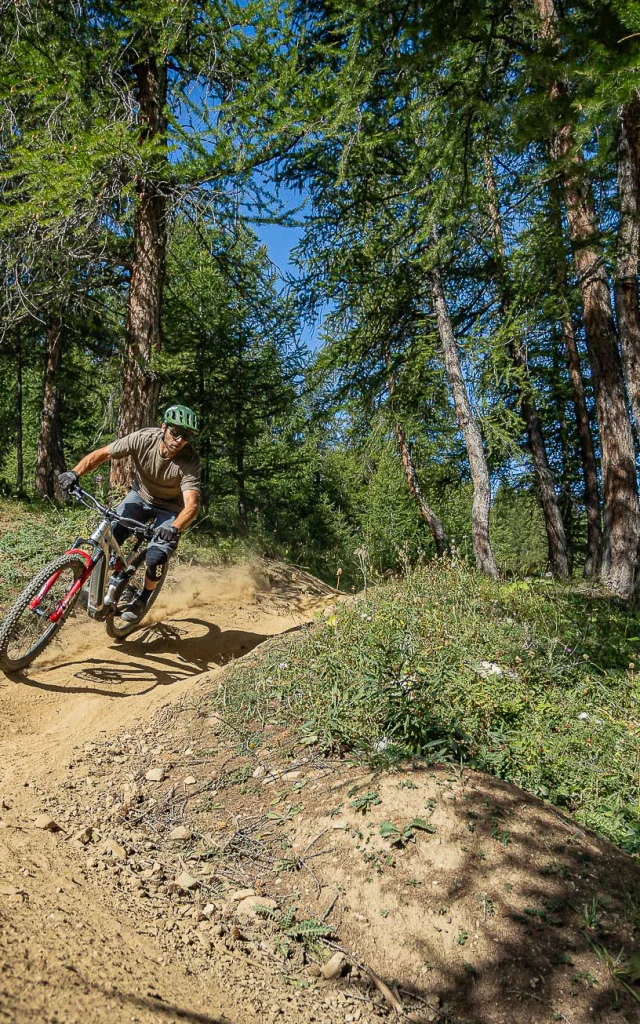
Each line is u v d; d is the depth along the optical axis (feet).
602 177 23.84
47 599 19.35
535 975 7.57
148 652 19.29
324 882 8.87
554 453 56.90
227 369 49.62
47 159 26.25
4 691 15.67
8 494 35.99
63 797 11.12
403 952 7.93
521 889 8.56
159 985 6.65
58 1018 5.59
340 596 29.86
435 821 9.48
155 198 31.91
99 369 48.88
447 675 14.02
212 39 27.94
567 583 31.30
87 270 31.99
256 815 10.35
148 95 31.71
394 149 31.14
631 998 7.35
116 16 29.01
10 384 75.25
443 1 14.30
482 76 16.75
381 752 11.05
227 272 35.88
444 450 48.01
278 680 14.52
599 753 13.10
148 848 9.75
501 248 34.99
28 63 26.32
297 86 25.81
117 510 17.26
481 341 37.24
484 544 34.37
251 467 65.92
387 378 40.29
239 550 32.94
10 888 7.66
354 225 35.22
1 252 29.19
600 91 12.51
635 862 9.60
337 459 72.23
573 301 32.37
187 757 12.26
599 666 17.08
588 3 12.64
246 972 7.55
